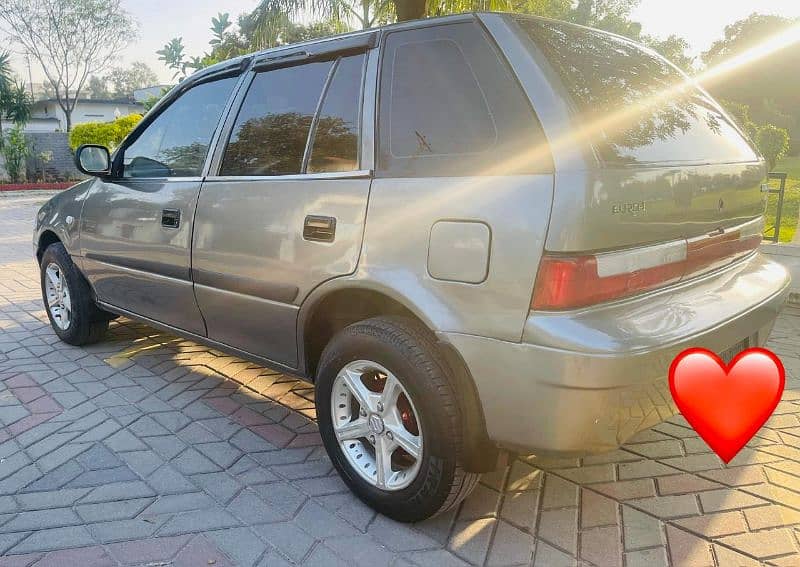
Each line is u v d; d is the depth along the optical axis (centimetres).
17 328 507
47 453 305
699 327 216
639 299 216
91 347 460
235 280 298
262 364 310
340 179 253
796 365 410
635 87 252
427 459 229
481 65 225
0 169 2244
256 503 264
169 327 365
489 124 217
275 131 290
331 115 268
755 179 278
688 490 271
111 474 287
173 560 228
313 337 281
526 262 200
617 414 201
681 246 229
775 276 278
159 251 342
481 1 809
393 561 228
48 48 2833
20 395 373
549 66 217
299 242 264
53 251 441
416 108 238
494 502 264
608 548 234
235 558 230
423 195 226
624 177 203
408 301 227
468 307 213
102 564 226
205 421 342
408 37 249
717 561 226
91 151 376
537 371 200
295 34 877
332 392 262
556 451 206
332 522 251
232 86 322
